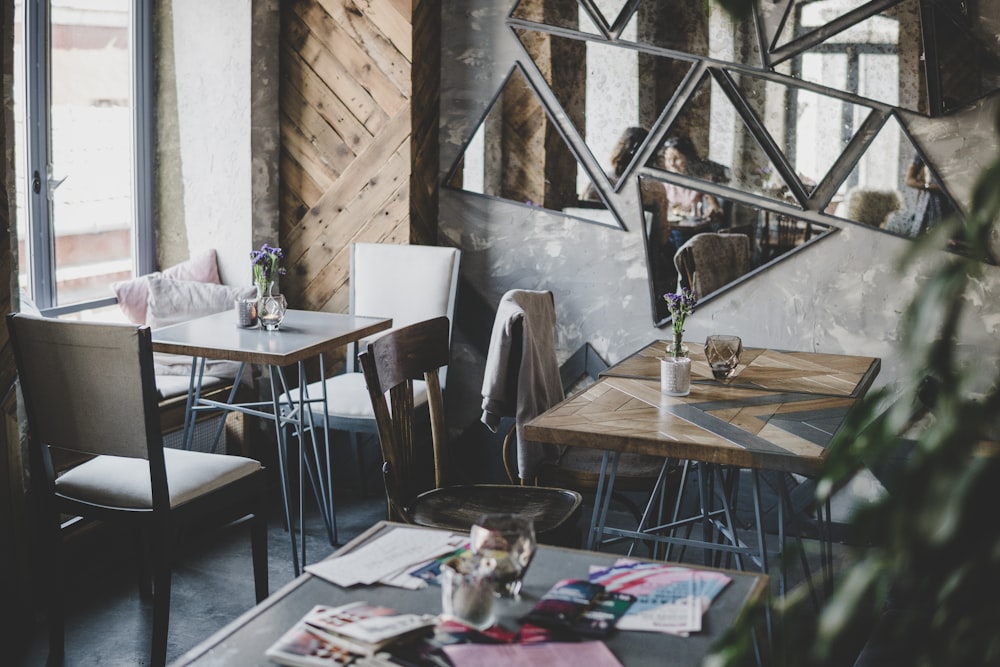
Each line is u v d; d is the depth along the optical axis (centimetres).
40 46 394
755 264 407
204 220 455
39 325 276
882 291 390
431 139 447
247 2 433
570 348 441
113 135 436
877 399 45
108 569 367
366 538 193
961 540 42
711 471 368
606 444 246
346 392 399
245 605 338
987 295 367
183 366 430
